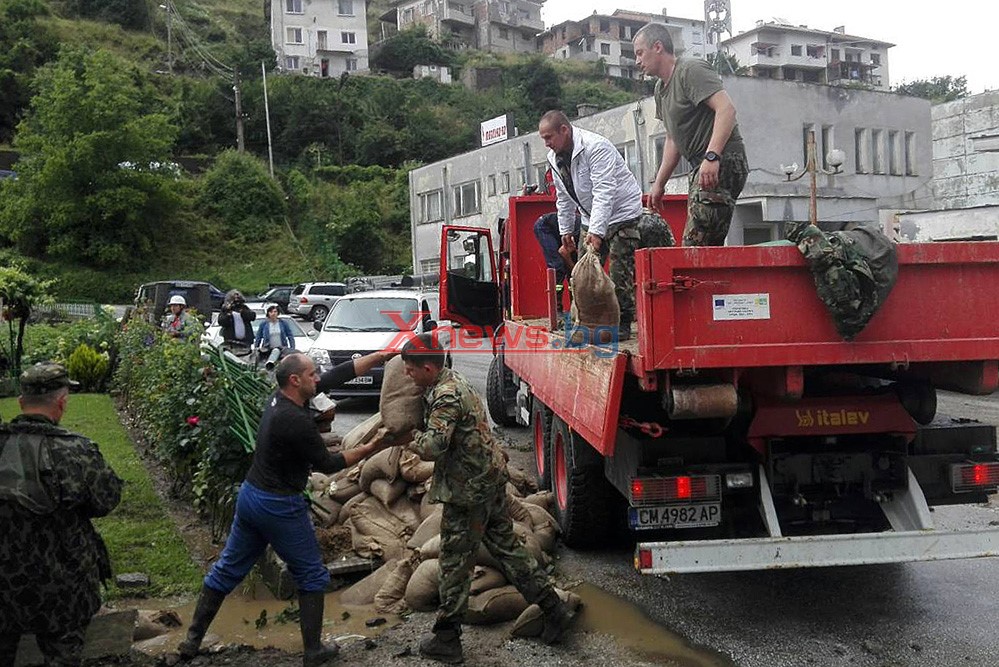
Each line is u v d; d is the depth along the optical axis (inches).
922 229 804.6
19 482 140.8
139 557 243.3
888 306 179.6
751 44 3201.3
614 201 233.1
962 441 207.6
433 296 563.5
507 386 431.2
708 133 231.3
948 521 272.1
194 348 310.7
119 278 1761.8
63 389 149.8
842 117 1113.4
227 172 2101.4
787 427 192.9
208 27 3149.6
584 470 236.8
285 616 202.2
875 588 216.2
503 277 403.2
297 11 3080.7
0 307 536.4
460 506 173.5
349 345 502.0
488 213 1653.5
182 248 1923.0
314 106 2506.2
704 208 230.7
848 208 988.6
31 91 2251.5
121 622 183.9
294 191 2190.0
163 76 2568.9
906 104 1167.6
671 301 173.6
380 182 2338.8
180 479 304.8
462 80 3100.4
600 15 3666.3
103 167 1793.8
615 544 257.9
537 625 186.2
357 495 258.2
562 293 301.6
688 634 188.1
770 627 191.3
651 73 241.0
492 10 3727.9
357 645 182.7
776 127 1071.6
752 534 202.7
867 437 202.4
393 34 3489.2
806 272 177.3
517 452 383.6
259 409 249.8
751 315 176.2
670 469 193.8
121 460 363.3
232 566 177.6
